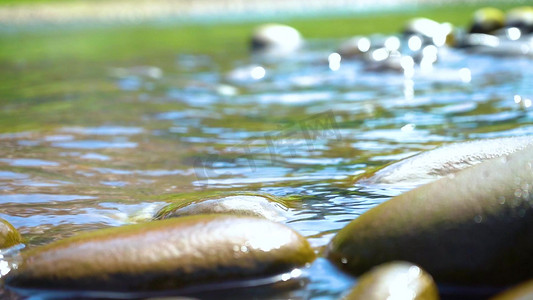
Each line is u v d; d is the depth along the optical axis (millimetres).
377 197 957
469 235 782
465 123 1290
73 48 3312
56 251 810
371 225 811
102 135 1345
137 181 1075
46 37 4016
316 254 830
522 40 2447
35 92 1965
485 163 830
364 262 798
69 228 926
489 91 1634
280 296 775
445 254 781
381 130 1281
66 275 790
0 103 1792
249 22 4621
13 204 999
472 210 791
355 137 1240
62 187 1057
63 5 6555
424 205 806
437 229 790
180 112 1583
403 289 723
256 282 793
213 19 5133
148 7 6375
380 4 5980
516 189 793
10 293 788
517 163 814
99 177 1094
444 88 1731
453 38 2625
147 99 1783
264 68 2318
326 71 2201
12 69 2551
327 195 977
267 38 2980
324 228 885
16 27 4969
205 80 2105
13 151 1230
